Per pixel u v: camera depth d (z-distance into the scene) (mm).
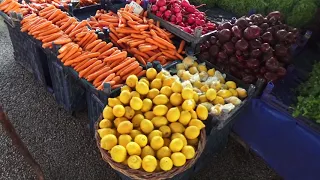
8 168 2352
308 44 2910
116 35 2668
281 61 2328
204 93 2146
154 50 2574
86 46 2492
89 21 2836
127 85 2033
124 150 1666
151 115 1885
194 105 1937
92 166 2395
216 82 2229
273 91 2342
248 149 2545
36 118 2799
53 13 2754
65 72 2463
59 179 2289
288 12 2768
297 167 2182
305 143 2057
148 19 2803
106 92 2029
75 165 2396
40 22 2666
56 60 2494
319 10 2713
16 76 3271
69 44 2400
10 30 3113
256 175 2412
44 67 2912
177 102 1904
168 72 2229
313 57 2773
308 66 2648
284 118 2129
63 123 2762
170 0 2777
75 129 2709
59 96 2803
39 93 3078
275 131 2221
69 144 2564
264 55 2211
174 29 2645
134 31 2617
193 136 1794
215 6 3309
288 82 2447
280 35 2199
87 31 2549
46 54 2631
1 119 1730
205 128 2027
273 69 2191
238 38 2248
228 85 2270
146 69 2260
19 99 2992
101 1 3178
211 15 3113
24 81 3217
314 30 2807
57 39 2484
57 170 2350
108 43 2557
